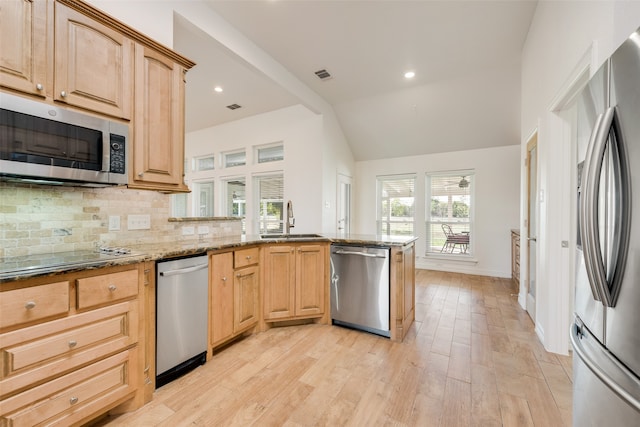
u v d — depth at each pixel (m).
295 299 2.78
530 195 3.08
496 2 2.59
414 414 1.58
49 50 1.53
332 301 2.84
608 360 0.89
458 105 4.46
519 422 1.51
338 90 4.42
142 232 2.19
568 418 1.54
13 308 1.16
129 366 1.56
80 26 1.66
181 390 1.79
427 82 4.12
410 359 2.18
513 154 4.83
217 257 2.21
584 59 1.64
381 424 1.51
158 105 2.07
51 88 1.54
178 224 2.46
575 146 2.21
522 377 1.93
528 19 2.81
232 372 2.00
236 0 2.53
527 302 3.17
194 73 3.86
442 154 5.41
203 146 6.23
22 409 1.18
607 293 0.89
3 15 1.38
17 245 1.61
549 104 2.30
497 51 3.35
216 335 2.20
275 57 3.46
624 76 0.82
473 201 5.19
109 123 1.73
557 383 1.86
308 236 3.12
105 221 1.98
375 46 3.24
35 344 1.22
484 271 5.04
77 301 1.35
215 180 6.07
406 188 5.87
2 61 1.38
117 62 1.83
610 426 0.88
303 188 4.94
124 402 1.58
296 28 2.92
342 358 2.20
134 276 1.59
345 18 2.77
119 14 1.93
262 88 4.34
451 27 2.91
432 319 2.99
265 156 5.52
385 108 4.84
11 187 1.60
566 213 2.23
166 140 2.13
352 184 6.06
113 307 1.49
